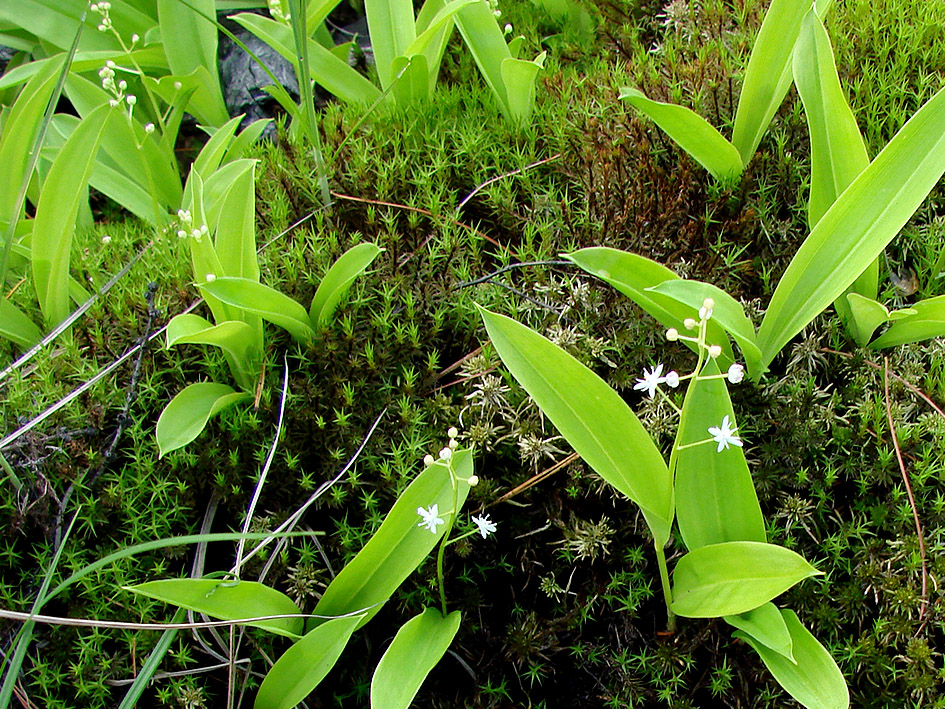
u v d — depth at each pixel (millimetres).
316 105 404
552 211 301
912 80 310
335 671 250
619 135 309
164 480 253
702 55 323
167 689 230
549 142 321
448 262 286
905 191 224
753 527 217
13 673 201
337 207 317
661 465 208
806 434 248
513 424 257
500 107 332
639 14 384
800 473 242
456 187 318
